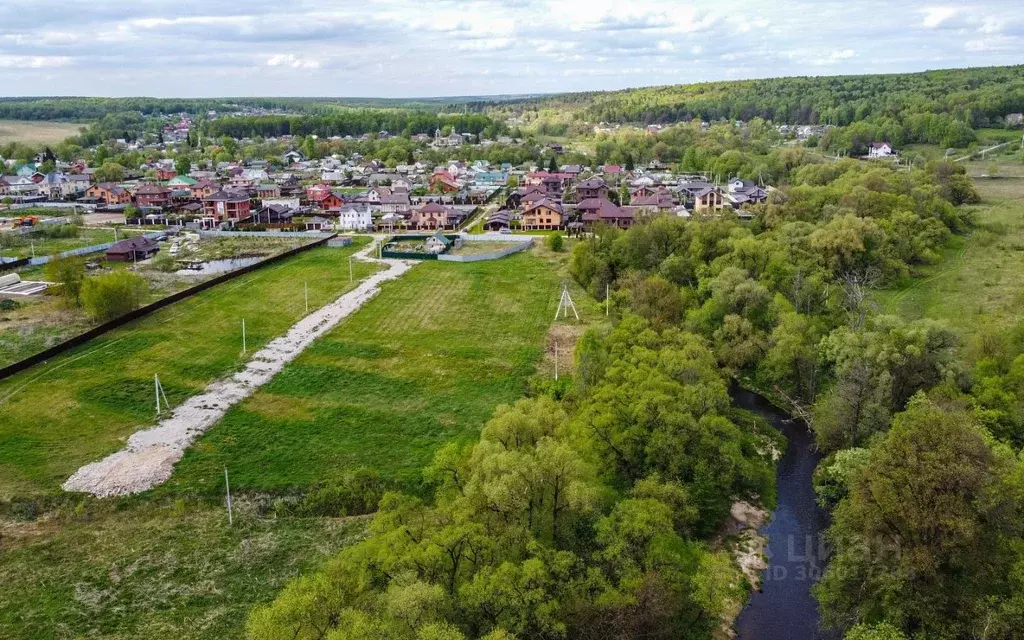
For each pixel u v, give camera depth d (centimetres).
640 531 4316
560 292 11138
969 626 3878
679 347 7269
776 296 8562
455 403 7212
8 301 10244
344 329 9275
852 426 6259
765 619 4594
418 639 3300
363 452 6259
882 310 9400
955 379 6356
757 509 5750
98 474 5800
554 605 3688
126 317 9388
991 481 4141
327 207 19025
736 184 18975
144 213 18725
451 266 12719
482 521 4234
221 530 5300
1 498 5494
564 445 4728
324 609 3562
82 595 4606
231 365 8000
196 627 4338
